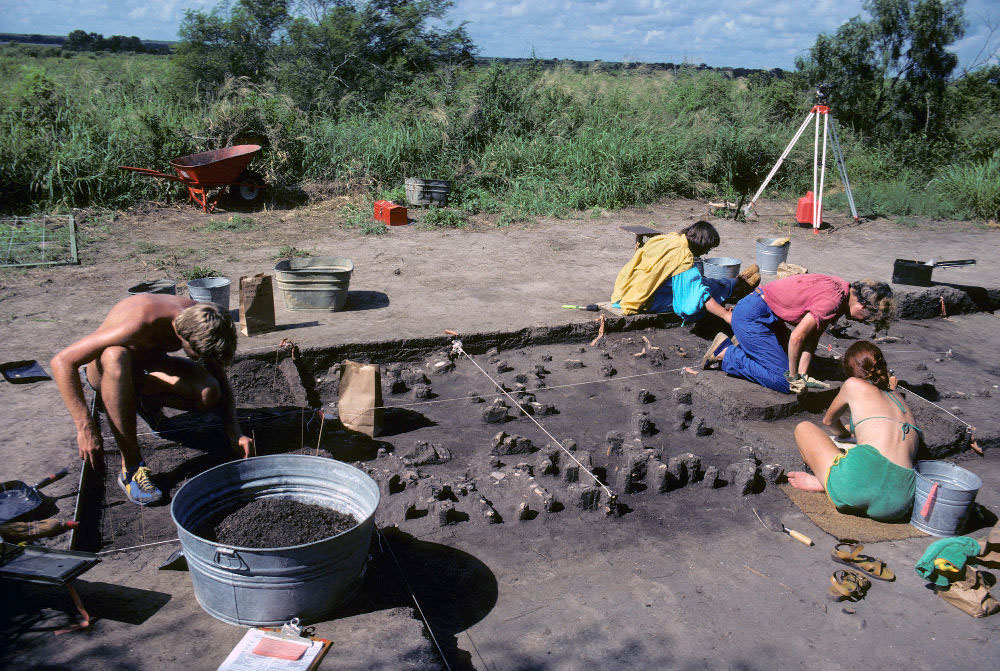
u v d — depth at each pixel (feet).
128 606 10.10
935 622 11.42
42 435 14.60
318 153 44.04
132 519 12.64
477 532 13.23
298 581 9.52
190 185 37.91
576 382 20.18
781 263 30.37
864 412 14.25
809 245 37.04
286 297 22.33
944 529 13.50
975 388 21.12
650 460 15.12
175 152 40.63
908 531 13.78
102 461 12.83
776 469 15.35
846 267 32.40
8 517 11.52
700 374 19.63
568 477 14.85
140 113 41.14
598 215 41.16
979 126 60.13
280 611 9.70
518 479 14.52
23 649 9.05
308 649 9.19
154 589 10.55
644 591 11.87
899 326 26.78
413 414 17.78
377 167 44.34
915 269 28.22
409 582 11.66
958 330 26.84
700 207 46.19
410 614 10.39
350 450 15.74
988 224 44.06
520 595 11.64
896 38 61.36
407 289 25.82
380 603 10.82
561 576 12.18
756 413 17.63
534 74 53.88
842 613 11.51
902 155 57.11
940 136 60.49
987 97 63.93
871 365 14.46
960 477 13.99
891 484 13.66
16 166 36.63
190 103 49.01
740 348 19.27
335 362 19.81
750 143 51.78
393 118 47.75
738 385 18.79
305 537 10.46
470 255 31.55
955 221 44.78
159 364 13.96
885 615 11.52
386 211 36.73
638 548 13.06
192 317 12.39
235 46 65.51
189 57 64.75
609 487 14.98
